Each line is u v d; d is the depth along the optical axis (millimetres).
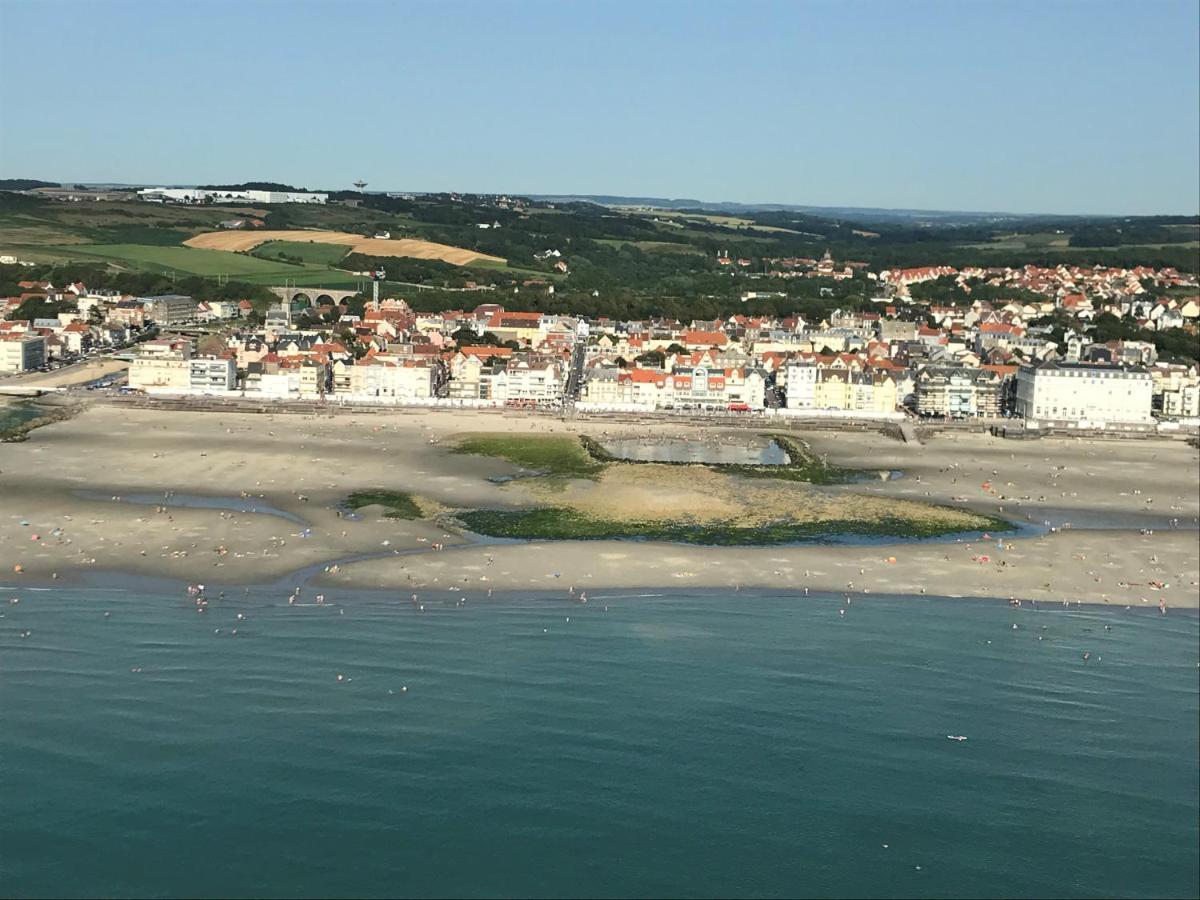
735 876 140000
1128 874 141875
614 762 162250
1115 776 162375
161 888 135000
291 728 169125
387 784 155375
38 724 168125
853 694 185250
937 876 141000
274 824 146500
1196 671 199125
